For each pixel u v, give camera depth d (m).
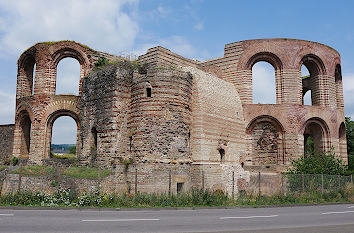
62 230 12.70
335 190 28.91
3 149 38.38
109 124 27.19
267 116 35.16
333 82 38.69
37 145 32.91
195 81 29.14
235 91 35.91
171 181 25.73
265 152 35.16
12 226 13.42
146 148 25.91
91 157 28.61
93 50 34.94
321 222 15.94
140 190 25.14
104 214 17.28
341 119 39.62
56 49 34.19
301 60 36.78
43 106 33.41
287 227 14.20
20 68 36.34
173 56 33.28
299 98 35.72
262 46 36.34
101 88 28.75
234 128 33.03
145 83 27.00
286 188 29.30
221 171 29.22
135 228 13.32
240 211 19.69
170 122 26.50
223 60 38.03
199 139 27.92
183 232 12.64
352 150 56.97
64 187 24.83
